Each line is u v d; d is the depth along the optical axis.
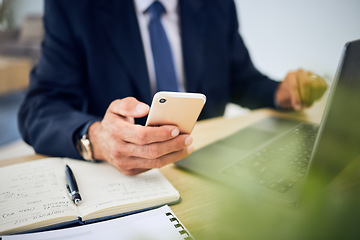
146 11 1.18
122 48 1.10
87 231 0.47
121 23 1.10
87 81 1.13
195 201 0.58
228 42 1.34
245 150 0.78
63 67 1.05
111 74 1.10
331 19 2.52
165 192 0.59
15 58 4.62
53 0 1.06
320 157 0.51
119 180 0.63
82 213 0.52
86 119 0.77
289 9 2.87
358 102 0.52
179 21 1.22
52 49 1.05
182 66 1.24
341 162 0.61
